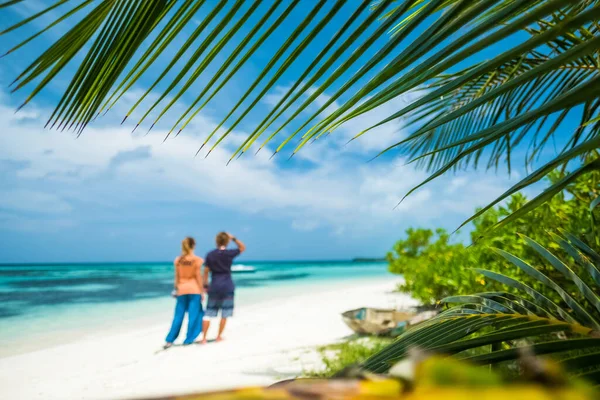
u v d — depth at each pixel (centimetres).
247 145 79
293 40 69
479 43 49
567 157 53
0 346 1105
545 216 282
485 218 433
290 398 12
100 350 960
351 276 5150
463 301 119
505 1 108
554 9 43
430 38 54
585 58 238
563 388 11
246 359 749
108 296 2664
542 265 287
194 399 12
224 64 77
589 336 84
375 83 63
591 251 104
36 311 1902
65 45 91
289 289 2927
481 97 62
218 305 952
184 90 82
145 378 683
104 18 94
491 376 11
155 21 85
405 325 753
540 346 70
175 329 930
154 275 5712
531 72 53
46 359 898
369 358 97
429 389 11
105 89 94
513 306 106
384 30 61
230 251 964
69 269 8119
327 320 1201
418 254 1327
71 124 101
